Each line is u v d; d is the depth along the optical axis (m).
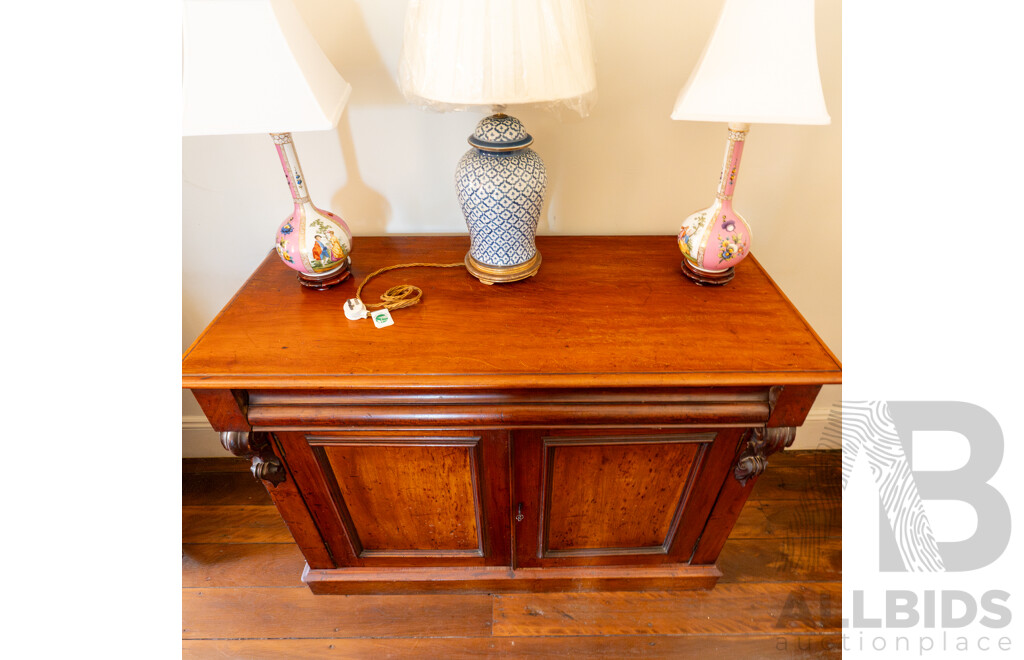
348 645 1.19
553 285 1.04
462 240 1.21
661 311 0.97
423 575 1.24
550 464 1.00
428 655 1.17
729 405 0.88
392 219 1.24
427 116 1.10
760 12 0.77
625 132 1.12
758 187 1.19
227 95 0.78
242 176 1.17
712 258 0.98
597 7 0.99
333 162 1.16
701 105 0.82
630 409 0.87
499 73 0.76
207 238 1.24
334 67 0.98
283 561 1.35
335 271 1.04
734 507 1.09
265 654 1.18
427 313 0.96
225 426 0.89
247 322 0.95
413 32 0.84
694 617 1.23
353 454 0.99
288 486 1.03
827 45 1.03
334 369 0.84
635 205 1.22
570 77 0.80
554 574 1.23
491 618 1.23
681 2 0.99
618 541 1.18
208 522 1.45
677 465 1.01
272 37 0.77
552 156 1.15
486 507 1.08
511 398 0.87
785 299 1.00
